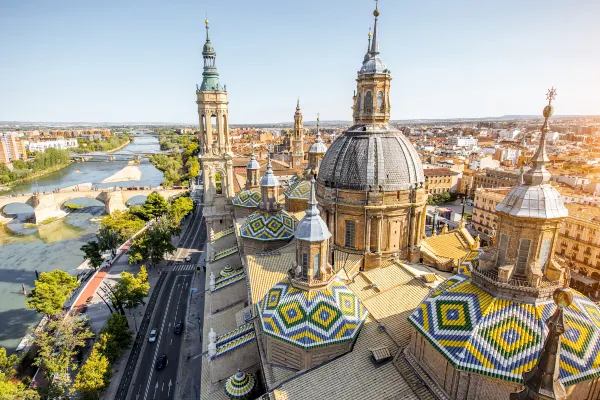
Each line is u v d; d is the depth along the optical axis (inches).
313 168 3309.5
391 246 2108.8
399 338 1520.7
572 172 5551.2
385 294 1822.1
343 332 1512.1
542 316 1115.3
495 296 1197.7
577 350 1051.3
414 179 2060.8
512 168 7145.7
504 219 1211.9
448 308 1262.3
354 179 2030.0
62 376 2201.0
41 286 3034.0
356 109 2247.8
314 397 1350.9
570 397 1074.1
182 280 3993.6
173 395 2336.4
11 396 1914.4
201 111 4060.0
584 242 3646.7
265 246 2672.2
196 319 3201.3
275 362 1635.1
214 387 1856.5
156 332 3014.3
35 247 5551.2
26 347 2910.9
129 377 2503.7
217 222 4291.3
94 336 2834.6
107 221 5147.6
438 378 1252.5
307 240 1545.3
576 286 3663.9
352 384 1368.1
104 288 3818.9
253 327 2037.4
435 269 2148.1
